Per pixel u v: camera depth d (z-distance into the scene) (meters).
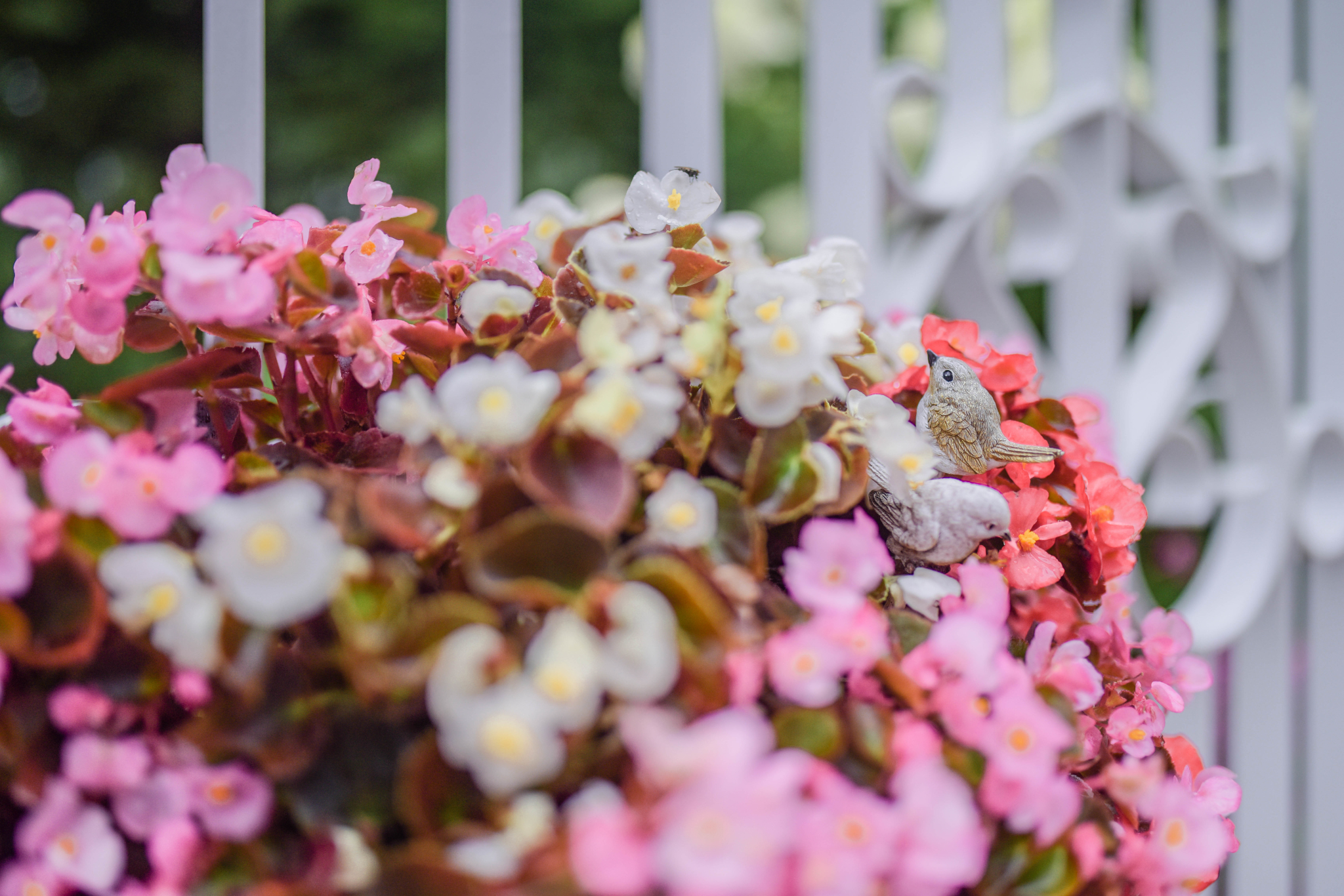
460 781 0.64
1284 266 1.52
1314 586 1.52
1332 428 1.50
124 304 0.71
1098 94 1.26
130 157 3.31
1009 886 0.67
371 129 3.61
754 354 0.68
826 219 1.11
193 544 0.67
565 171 3.87
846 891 0.63
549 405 0.67
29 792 0.65
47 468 0.67
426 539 0.66
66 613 0.65
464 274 0.76
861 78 1.08
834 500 0.69
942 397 0.74
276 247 0.71
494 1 0.95
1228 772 0.75
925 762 0.65
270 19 3.47
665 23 1.05
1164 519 1.42
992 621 0.69
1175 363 1.36
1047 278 1.29
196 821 0.66
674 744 0.63
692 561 0.67
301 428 0.76
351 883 0.64
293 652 0.67
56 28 3.06
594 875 0.62
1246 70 1.52
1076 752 0.69
